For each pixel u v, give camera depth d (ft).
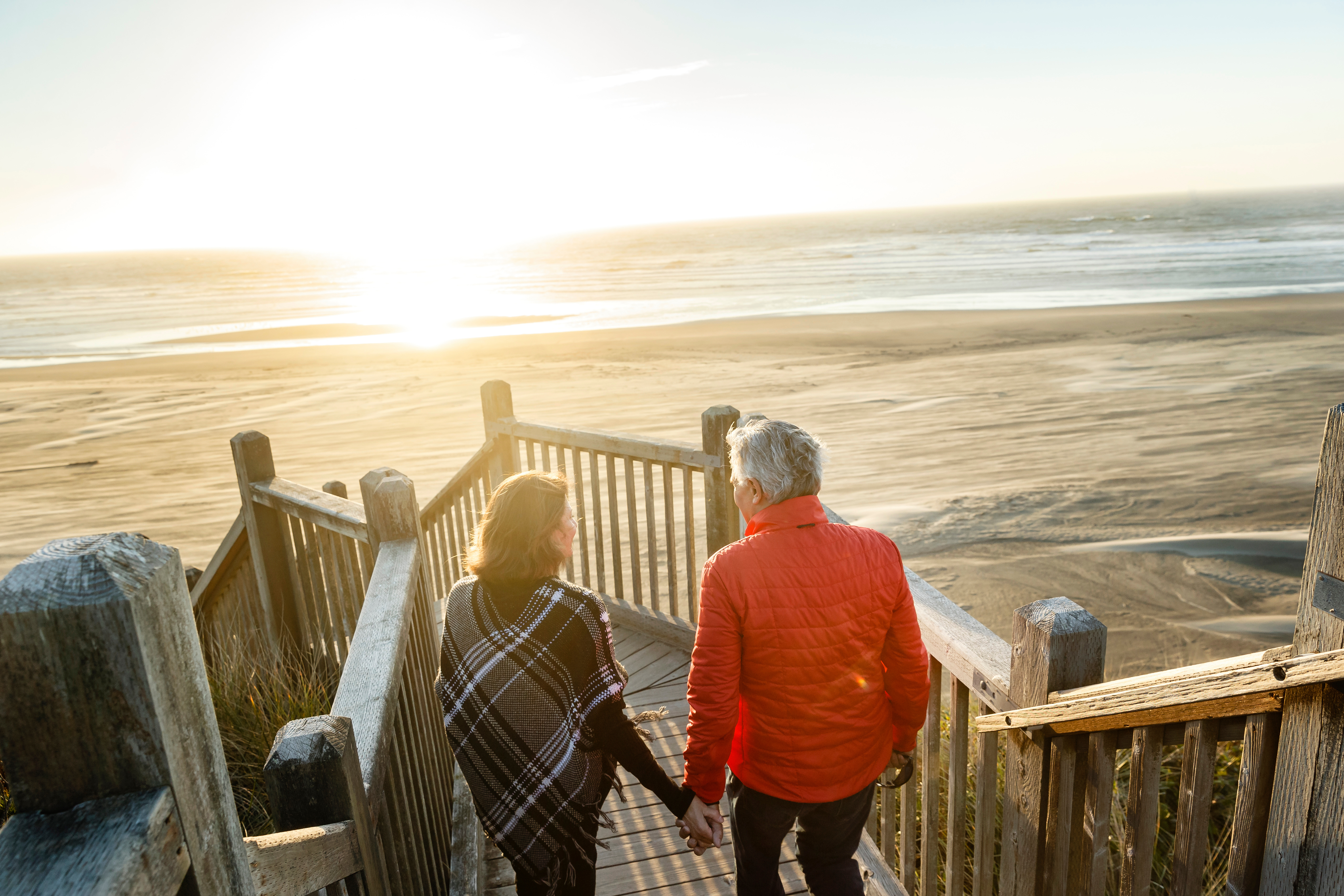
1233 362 67.26
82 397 74.02
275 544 14.70
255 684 13.03
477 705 6.03
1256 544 31.65
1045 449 44.70
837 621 6.04
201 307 213.25
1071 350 75.72
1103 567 30.35
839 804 6.53
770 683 6.14
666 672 13.41
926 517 35.63
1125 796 12.34
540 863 6.17
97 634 2.53
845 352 80.43
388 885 5.71
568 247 568.00
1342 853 3.75
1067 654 5.36
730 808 10.30
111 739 2.62
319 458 49.37
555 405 60.75
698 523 33.45
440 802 9.29
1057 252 255.29
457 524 17.47
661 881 9.21
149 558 2.79
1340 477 3.70
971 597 28.50
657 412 57.11
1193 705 4.44
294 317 176.04
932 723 7.54
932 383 63.10
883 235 465.47
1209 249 236.84
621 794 6.82
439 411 60.70
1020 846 5.97
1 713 2.55
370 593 8.65
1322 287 131.54
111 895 2.31
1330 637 3.79
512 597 6.08
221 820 3.08
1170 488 37.96
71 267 617.62
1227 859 11.21
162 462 50.70
